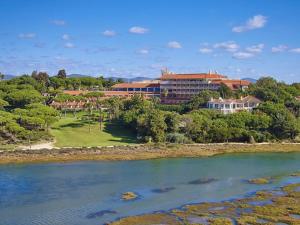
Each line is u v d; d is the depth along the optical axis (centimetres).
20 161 14912
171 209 9619
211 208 9700
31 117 18975
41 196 10562
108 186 11644
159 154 16662
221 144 18900
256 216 9075
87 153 16475
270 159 16088
